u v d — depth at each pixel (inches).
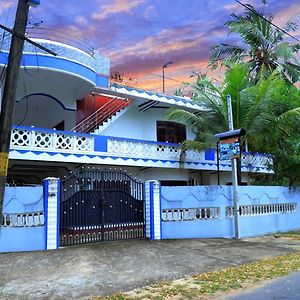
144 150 669.3
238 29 921.5
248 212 579.8
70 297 257.0
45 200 436.5
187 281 295.9
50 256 391.5
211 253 416.2
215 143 650.2
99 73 643.5
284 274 319.9
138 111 747.4
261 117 616.4
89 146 602.5
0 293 266.7
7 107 246.5
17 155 533.0
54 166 627.5
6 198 415.5
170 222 518.6
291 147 685.3
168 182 761.0
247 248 452.1
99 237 477.1
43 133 560.1
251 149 792.3
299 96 698.2
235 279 301.9
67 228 453.7
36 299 253.0
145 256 394.3
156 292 265.6
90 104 700.0
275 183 740.0
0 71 511.8
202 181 814.5
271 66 951.6
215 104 644.7
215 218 543.2
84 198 471.2
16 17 256.8
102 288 278.2
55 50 557.6
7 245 414.9
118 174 517.3
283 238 550.6
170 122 791.7
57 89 634.2
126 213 503.8
